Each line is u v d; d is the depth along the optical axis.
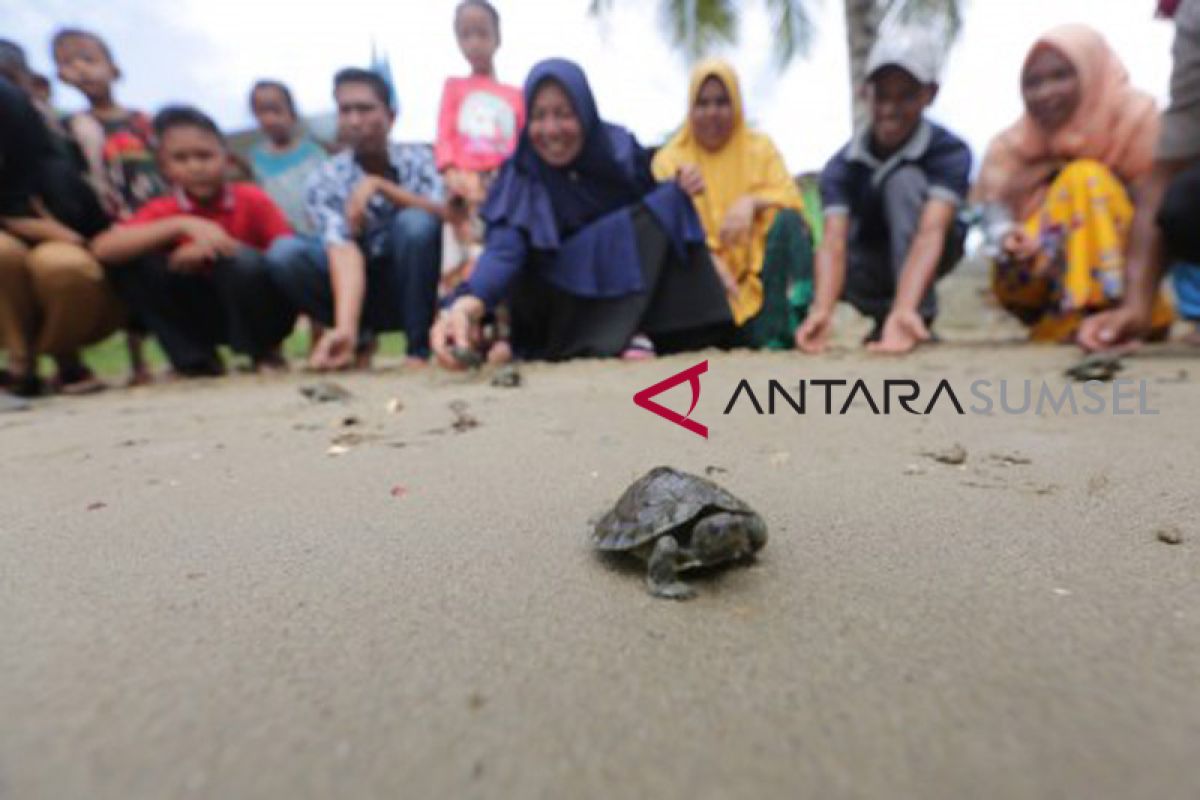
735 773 0.33
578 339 2.00
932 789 0.32
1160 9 1.61
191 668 0.44
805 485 0.84
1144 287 1.63
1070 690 0.39
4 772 0.34
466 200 2.17
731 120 2.07
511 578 0.59
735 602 0.53
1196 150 1.50
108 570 0.62
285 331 2.22
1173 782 0.31
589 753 0.35
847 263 2.28
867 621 0.49
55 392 1.93
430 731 0.37
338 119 2.15
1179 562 0.57
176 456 1.08
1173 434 0.98
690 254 1.96
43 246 1.85
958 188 1.95
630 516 0.59
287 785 0.33
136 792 0.32
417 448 1.07
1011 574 0.56
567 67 1.74
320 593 0.56
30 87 1.99
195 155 1.95
